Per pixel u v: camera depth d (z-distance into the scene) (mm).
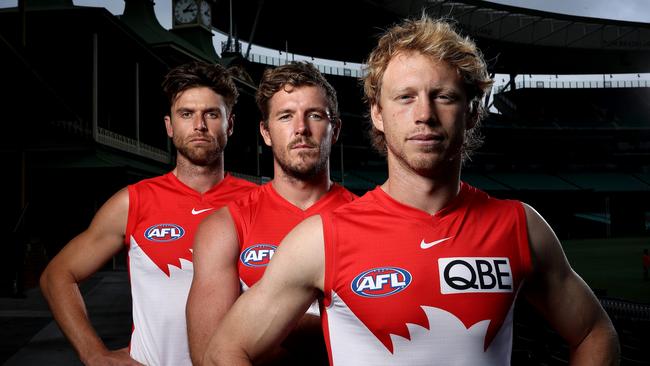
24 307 10898
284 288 1465
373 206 1515
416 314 1385
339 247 1453
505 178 56375
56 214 19359
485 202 1536
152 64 25469
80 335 2422
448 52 1419
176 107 2719
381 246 1440
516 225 1500
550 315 1550
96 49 20859
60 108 14078
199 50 32656
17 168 13031
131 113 27797
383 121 1524
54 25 21078
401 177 1487
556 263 1523
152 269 2588
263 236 2199
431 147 1411
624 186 56594
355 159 55531
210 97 2711
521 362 3910
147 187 2754
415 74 1428
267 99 2314
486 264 1434
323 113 2297
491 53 65250
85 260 2605
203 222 2260
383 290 1401
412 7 55125
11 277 13070
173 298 2541
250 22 55125
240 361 1435
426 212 1476
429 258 1422
